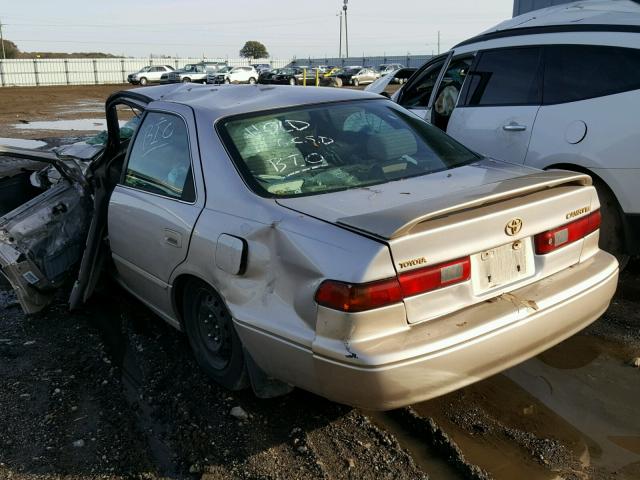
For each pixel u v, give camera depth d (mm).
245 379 3170
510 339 2605
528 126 4820
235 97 3748
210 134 3330
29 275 4207
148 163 3811
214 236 3004
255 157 3201
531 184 2801
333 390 2494
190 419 3127
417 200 2775
